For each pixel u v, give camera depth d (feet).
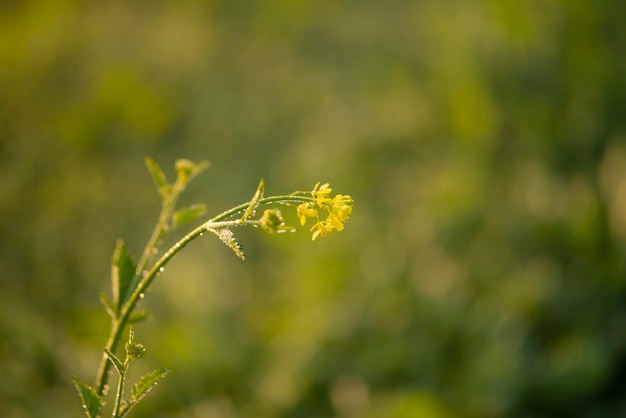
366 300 6.05
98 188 6.79
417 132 7.33
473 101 6.59
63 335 4.91
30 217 6.05
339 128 7.73
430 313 5.80
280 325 5.96
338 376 5.38
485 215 6.39
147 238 6.57
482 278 5.99
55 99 7.47
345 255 6.44
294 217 6.69
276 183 7.38
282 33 8.65
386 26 8.27
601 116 6.10
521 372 5.06
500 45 6.50
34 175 6.48
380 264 6.43
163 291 6.00
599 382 4.93
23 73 7.39
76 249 6.08
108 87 7.58
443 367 5.40
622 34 6.20
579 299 5.52
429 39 7.57
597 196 5.93
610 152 6.04
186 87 8.15
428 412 4.79
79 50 7.85
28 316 4.77
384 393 5.23
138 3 8.37
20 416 4.00
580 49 6.22
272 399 5.20
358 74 8.10
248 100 8.18
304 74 8.36
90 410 2.83
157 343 5.19
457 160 6.78
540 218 6.08
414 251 6.48
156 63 8.10
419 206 6.81
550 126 6.23
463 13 6.84
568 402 4.93
